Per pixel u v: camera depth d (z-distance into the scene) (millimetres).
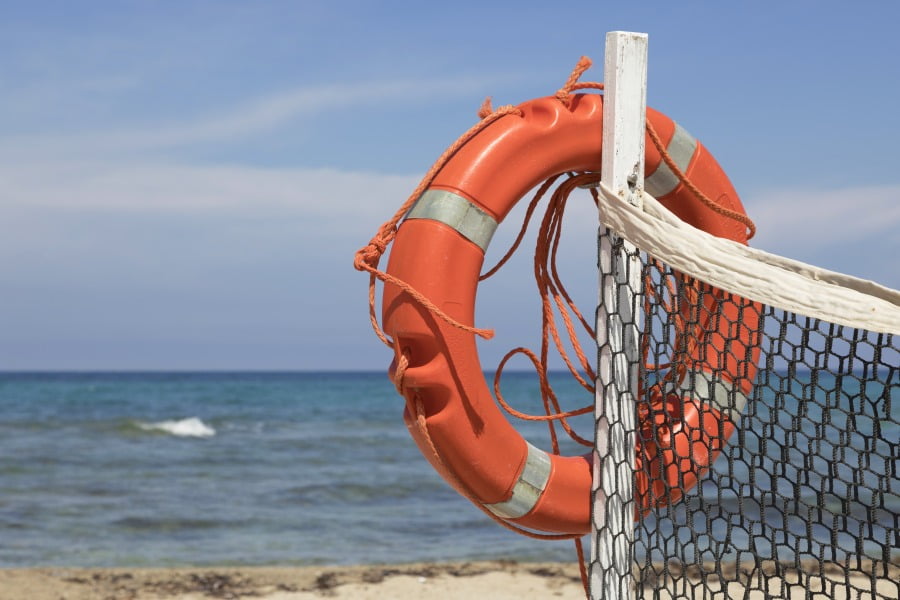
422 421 3270
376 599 7344
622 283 3316
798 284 3086
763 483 11047
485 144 3348
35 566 9266
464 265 3285
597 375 3350
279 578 8148
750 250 3182
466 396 3281
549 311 3715
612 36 3348
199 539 10828
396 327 3256
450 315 3252
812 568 7477
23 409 37344
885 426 13234
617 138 3332
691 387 3316
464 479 3385
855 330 2996
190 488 15125
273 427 29391
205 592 7633
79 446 22156
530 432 26641
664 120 3648
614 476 3326
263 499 13961
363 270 3305
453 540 10734
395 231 3404
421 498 14125
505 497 3424
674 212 3814
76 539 10719
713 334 3664
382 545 10453
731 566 7562
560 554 9844
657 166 3641
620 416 3311
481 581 7957
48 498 13812
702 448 3592
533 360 3719
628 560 3326
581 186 3633
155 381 86438
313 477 16609
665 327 3266
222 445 22906
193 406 41531
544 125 3391
